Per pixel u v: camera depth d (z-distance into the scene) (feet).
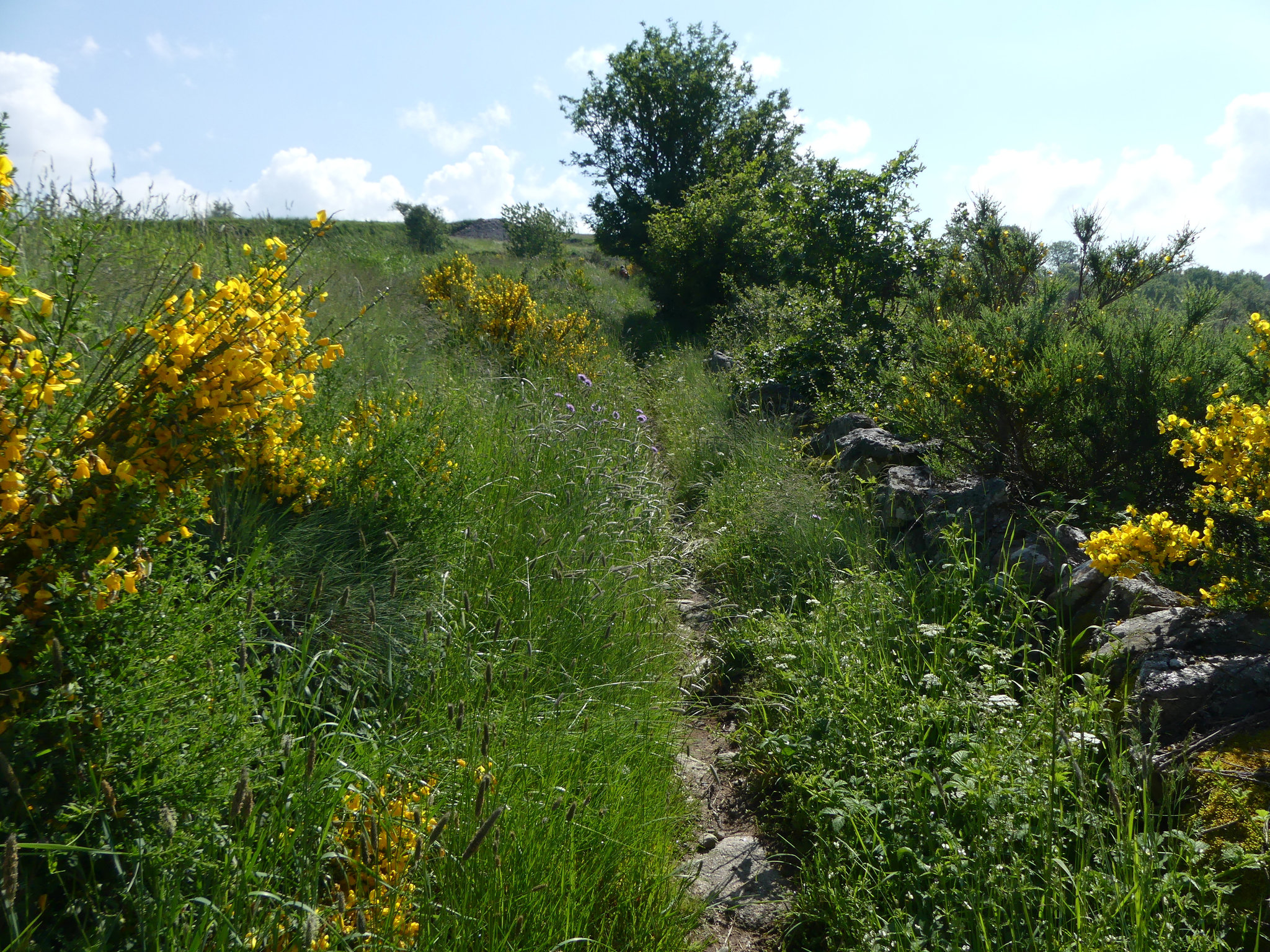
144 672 6.01
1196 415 15.85
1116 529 11.73
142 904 5.27
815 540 18.10
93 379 7.63
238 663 7.77
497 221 164.96
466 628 11.62
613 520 17.99
